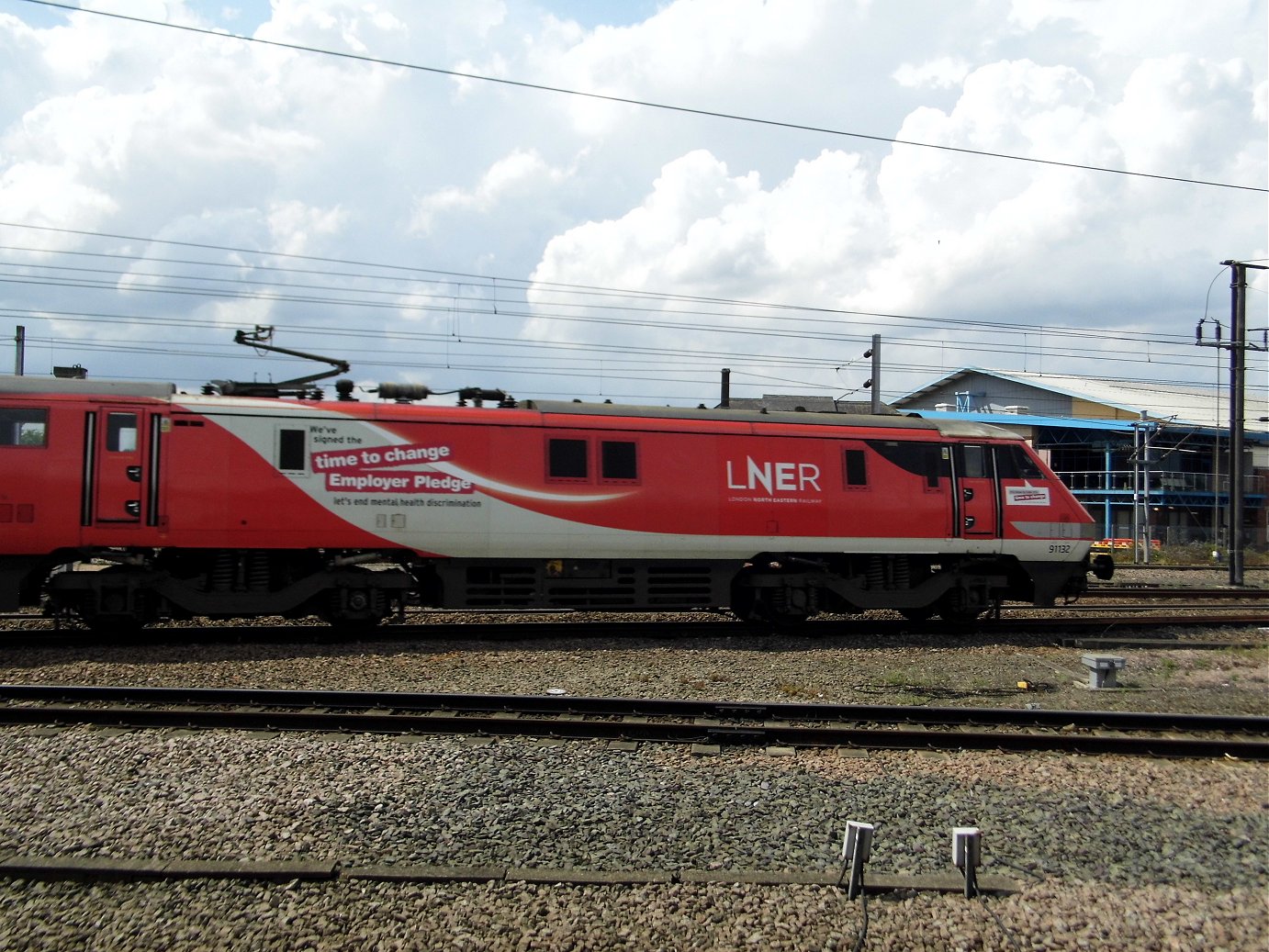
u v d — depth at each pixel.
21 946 4.48
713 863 5.53
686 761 7.46
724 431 14.05
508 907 4.90
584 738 7.96
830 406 28.98
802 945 4.62
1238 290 26.45
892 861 5.58
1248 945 4.70
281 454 12.48
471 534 13.05
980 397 54.25
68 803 6.16
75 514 11.83
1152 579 26.56
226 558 12.62
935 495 14.62
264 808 6.09
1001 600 15.42
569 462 13.41
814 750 7.82
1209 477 47.53
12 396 11.81
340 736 7.82
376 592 13.02
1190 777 7.32
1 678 10.20
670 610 15.14
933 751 7.84
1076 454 46.41
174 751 7.28
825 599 14.76
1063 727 8.60
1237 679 11.27
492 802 6.34
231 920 4.75
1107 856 5.76
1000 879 5.34
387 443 12.84
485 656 11.80
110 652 11.58
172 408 12.20
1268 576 29.83
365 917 4.79
